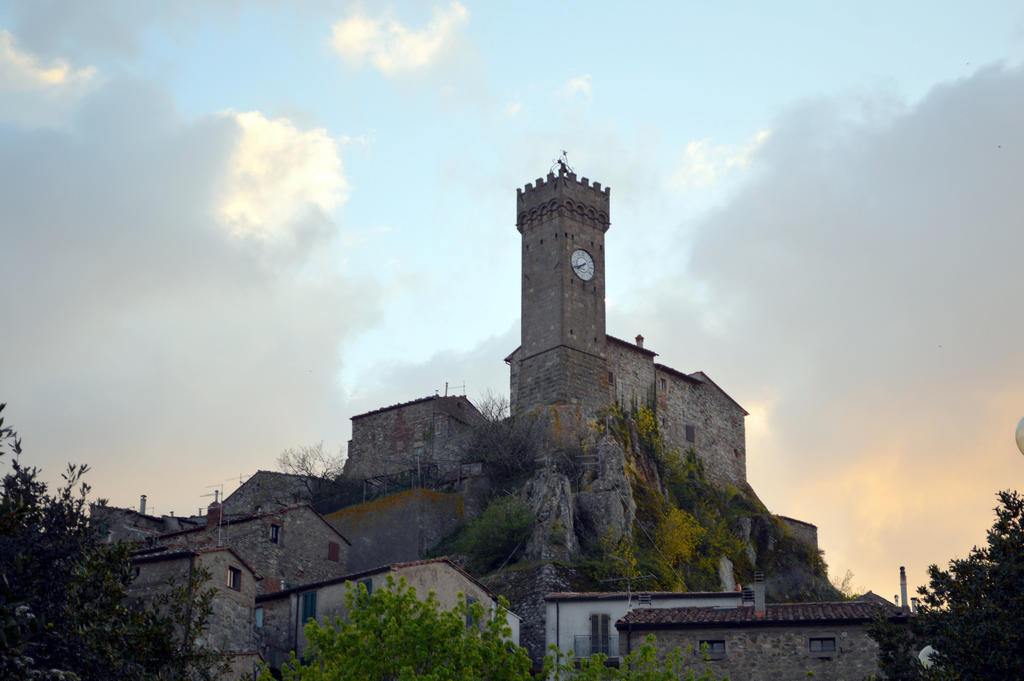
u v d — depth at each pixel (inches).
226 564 2310.5
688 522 3646.7
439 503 3570.4
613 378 3917.3
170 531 3070.9
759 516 4015.8
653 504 3673.7
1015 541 1855.3
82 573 1407.5
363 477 3909.9
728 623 2295.8
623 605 2687.0
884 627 1968.5
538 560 3267.7
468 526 3545.8
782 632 2278.5
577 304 3880.4
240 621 2317.9
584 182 4018.2
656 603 2667.3
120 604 1466.5
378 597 1894.7
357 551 3535.9
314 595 2471.7
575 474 3619.6
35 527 1432.1
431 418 3875.5
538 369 3838.6
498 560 3348.9
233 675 2139.5
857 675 2218.3
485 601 2637.8
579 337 3848.4
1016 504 1908.2
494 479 3705.7
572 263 3914.9
